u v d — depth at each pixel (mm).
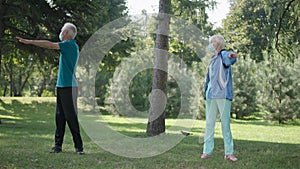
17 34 12336
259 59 26125
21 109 22266
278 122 19844
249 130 13914
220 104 5945
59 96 6035
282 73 19562
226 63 5910
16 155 5660
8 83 39875
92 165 5242
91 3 11828
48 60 12953
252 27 27438
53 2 11570
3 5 11594
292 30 9367
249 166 5516
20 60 15797
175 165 5453
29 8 11445
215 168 5340
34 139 7875
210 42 6055
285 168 5473
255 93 21891
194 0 12266
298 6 8914
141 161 5660
